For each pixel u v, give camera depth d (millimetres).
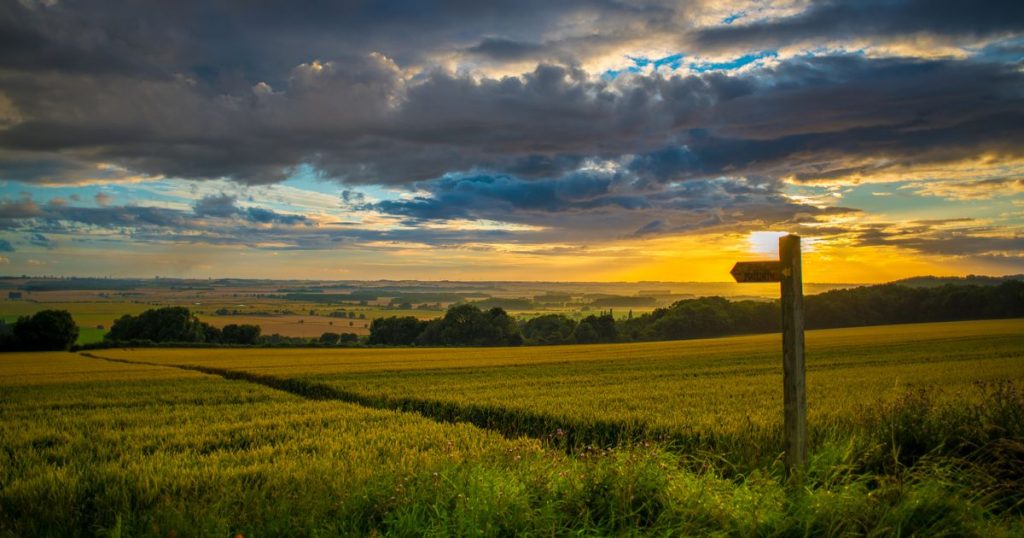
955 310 105062
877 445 7684
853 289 117125
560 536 5379
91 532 6832
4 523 6914
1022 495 6297
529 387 24906
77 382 30469
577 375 31062
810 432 9945
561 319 114000
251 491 7402
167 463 10148
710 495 5859
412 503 5945
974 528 5148
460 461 7609
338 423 15203
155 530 5926
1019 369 27609
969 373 25859
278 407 18984
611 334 106125
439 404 20469
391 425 14625
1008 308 101125
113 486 8289
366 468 8570
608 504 5734
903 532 5211
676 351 54844
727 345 64688
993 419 7707
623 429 13672
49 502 7660
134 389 26312
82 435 14008
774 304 110188
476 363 43250
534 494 6016
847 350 44875
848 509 5395
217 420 16344
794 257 6621
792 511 5570
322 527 5762
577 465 6598
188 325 97500
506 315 108250
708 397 19594
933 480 5789
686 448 11500
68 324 81375
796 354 6602
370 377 31797
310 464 9336
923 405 8578
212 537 5617
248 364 45031
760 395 20266
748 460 8312
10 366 46562
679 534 5309
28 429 15328
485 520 5449
